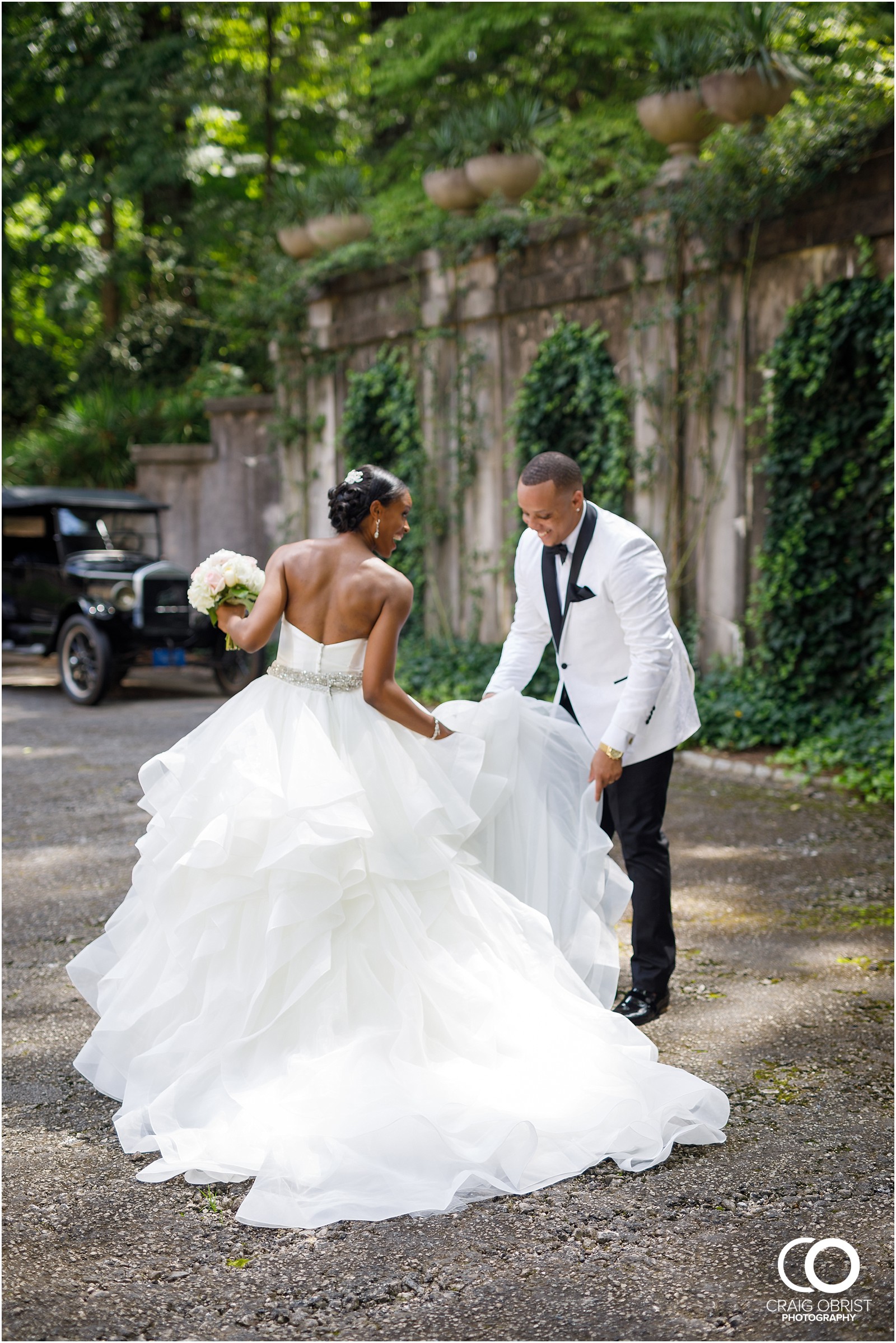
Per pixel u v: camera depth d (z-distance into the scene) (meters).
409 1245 2.22
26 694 10.86
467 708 3.30
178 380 18.77
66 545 10.95
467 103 13.75
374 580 2.94
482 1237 2.25
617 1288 2.08
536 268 9.02
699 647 7.91
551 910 3.24
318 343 11.70
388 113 15.73
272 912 2.72
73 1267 2.15
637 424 8.21
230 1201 2.39
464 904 2.96
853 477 6.98
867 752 6.43
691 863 4.89
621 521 3.27
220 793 2.91
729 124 7.46
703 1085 2.70
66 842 5.35
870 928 4.05
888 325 6.62
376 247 10.73
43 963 3.80
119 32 17.33
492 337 9.52
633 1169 2.51
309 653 2.98
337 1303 2.03
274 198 15.59
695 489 7.87
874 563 7.00
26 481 18.05
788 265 7.20
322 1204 2.33
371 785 2.90
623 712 3.13
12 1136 2.69
